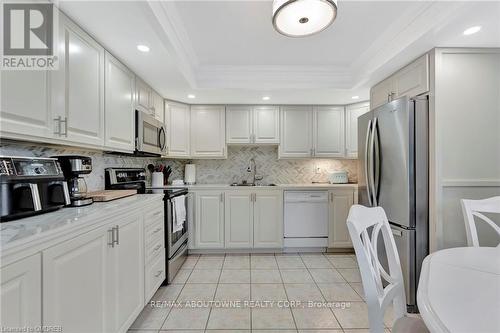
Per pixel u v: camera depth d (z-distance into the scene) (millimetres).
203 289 2307
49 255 993
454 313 708
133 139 2320
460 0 1443
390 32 2043
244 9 1773
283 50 2414
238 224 3297
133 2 1356
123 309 1550
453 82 1918
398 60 2135
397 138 2027
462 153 1923
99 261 1314
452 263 1057
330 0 1342
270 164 3918
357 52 2459
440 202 1898
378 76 2502
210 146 3586
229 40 2215
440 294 812
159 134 2842
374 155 2289
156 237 2137
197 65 2727
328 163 3916
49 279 991
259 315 1894
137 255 1761
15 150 1438
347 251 3363
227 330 1720
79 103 1553
